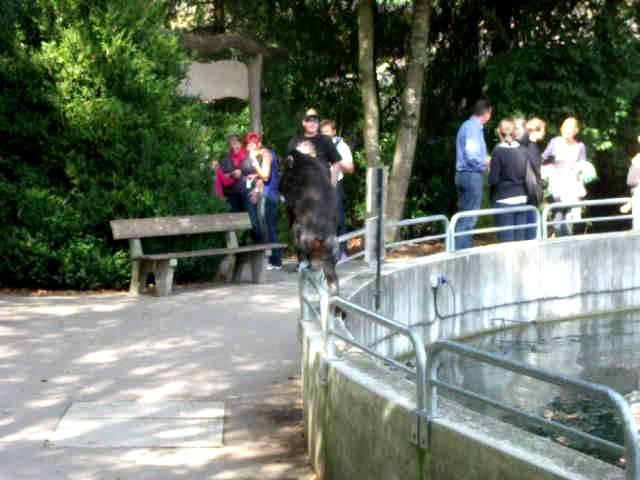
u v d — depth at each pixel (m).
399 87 21.31
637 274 15.07
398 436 5.71
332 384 6.73
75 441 7.44
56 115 12.92
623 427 4.18
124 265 13.01
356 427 6.27
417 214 20.94
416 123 18.67
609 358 12.02
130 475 6.84
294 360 9.70
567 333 13.52
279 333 10.70
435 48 21.28
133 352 9.83
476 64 21.20
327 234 9.06
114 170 13.12
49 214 12.80
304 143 9.32
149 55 13.70
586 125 19.53
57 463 7.02
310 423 7.33
